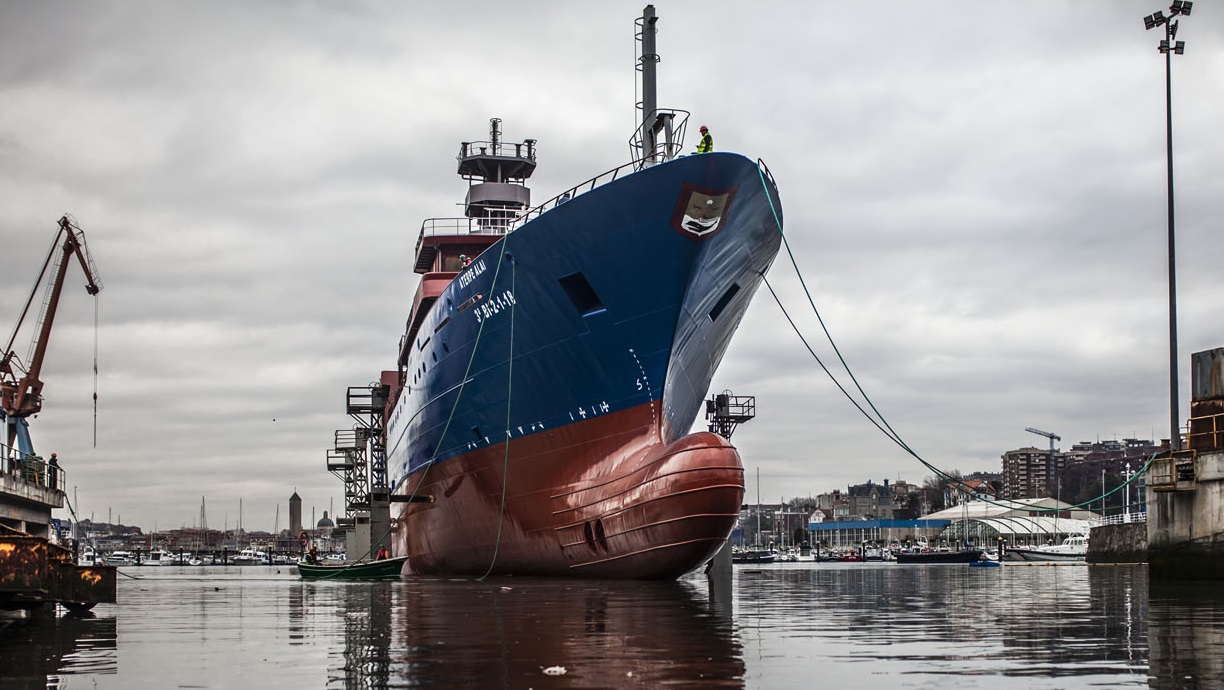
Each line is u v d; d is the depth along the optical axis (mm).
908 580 41719
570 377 31219
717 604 22469
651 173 27672
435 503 39188
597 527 30750
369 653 13516
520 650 13547
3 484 31750
